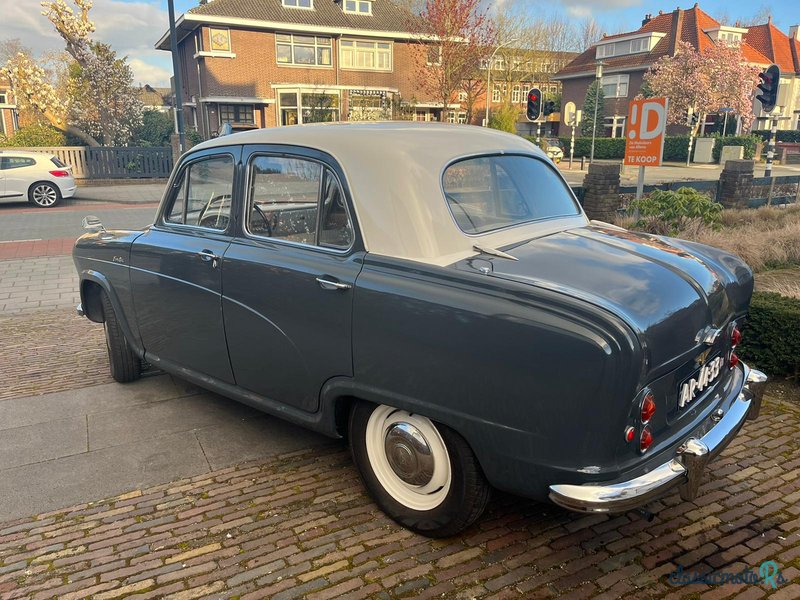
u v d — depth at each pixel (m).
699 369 2.65
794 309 4.45
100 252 4.39
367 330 2.67
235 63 34.47
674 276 2.59
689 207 9.72
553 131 57.16
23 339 6.11
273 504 3.14
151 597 2.50
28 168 17.84
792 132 45.25
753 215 12.20
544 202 3.38
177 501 3.18
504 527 2.92
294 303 2.97
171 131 34.25
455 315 2.38
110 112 28.39
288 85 35.00
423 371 2.51
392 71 38.06
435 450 2.68
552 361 2.17
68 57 37.84
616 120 48.94
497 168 3.16
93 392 4.62
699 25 46.50
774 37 51.19
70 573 2.65
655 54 45.66
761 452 3.55
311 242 3.00
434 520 2.74
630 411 2.18
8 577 2.63
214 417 4.16
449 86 29.28
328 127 3.15
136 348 4.32
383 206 2.72
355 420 2.95
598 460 2.21
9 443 3.82
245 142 3.37
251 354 3.32
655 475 2.27
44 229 13.94
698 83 38.47
